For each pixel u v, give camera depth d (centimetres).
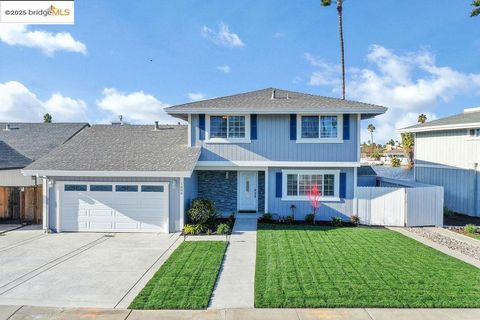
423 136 2131
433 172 2031
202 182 1691
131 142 1645
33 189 1512
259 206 1672
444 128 1872
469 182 1769
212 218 1474
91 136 1738
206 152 1559
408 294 708
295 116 1530
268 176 1570
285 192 1563
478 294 710
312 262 930
